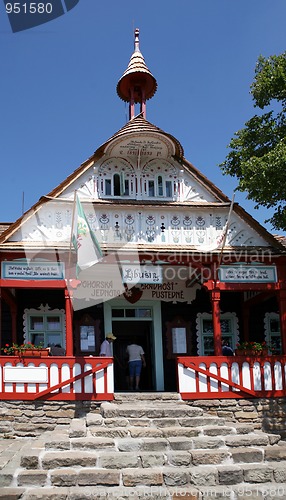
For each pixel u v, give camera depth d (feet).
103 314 57.52
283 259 51.85
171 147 52.08
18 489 28.96
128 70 60.70
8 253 48.06
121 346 62.28
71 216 50.75
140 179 53.57
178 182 53.93
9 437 44.45
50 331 56.65
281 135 48.49
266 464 31.83
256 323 60.29
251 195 47.67
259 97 48.42
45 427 44.88
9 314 56.44
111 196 52.70
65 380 45.85
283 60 47.34
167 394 46.62
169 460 31.58
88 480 29.71
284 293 51.34
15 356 45.91
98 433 34.81
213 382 47.19
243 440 34.35
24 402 45.32
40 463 30.81
